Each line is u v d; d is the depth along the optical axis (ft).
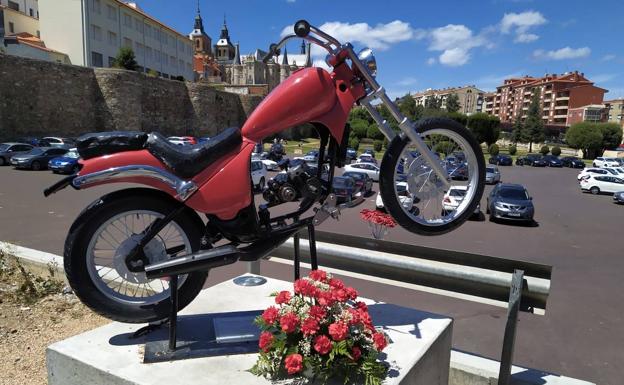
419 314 9.85
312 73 8.48
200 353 7.66
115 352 7.77
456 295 9.70
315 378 6.88
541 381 9.70
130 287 12.00
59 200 51.67
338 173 85.10
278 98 8.33
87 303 7.83
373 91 8.89
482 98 502.38
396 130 9.39
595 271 31.60
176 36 248.32
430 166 9.77
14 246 17.94
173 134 167.73
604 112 346.33
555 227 52.54
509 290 9.18
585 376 15.72
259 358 7.01
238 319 8.80
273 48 9.09
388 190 9.09
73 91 130.31
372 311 10.00
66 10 169.68
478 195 9.74
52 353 7.87
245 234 8.45
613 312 22.40
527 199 55.11
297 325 6.84
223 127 194.90
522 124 293.64
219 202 8.07
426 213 10.32
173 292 7.82
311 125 9.28
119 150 7.75
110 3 185.78
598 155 233.14
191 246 8.40
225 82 387.14
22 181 68.03
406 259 10.05
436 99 385.29
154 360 7.43
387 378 6.98
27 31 194.90
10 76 114.42
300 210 9.09
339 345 6.65
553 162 181.37
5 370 10.03
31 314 13.07
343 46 8.68
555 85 385.50
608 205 77.20
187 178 7.93
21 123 117.91
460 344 17.95
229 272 24.68
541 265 8.89
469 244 41.06
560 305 23.35
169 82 164.04
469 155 9.75
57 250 28.22
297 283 7.43
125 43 198.29
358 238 10.90
